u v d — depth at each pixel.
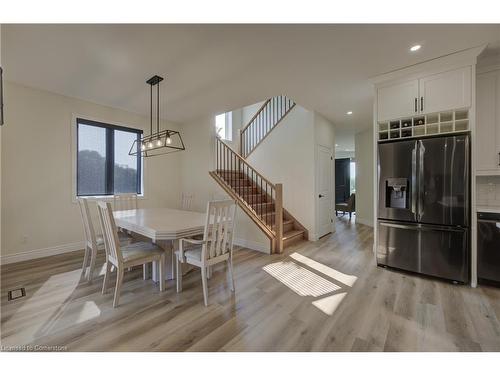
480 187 2.94
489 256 2.49
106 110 4.18
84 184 3.99
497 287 2.50
